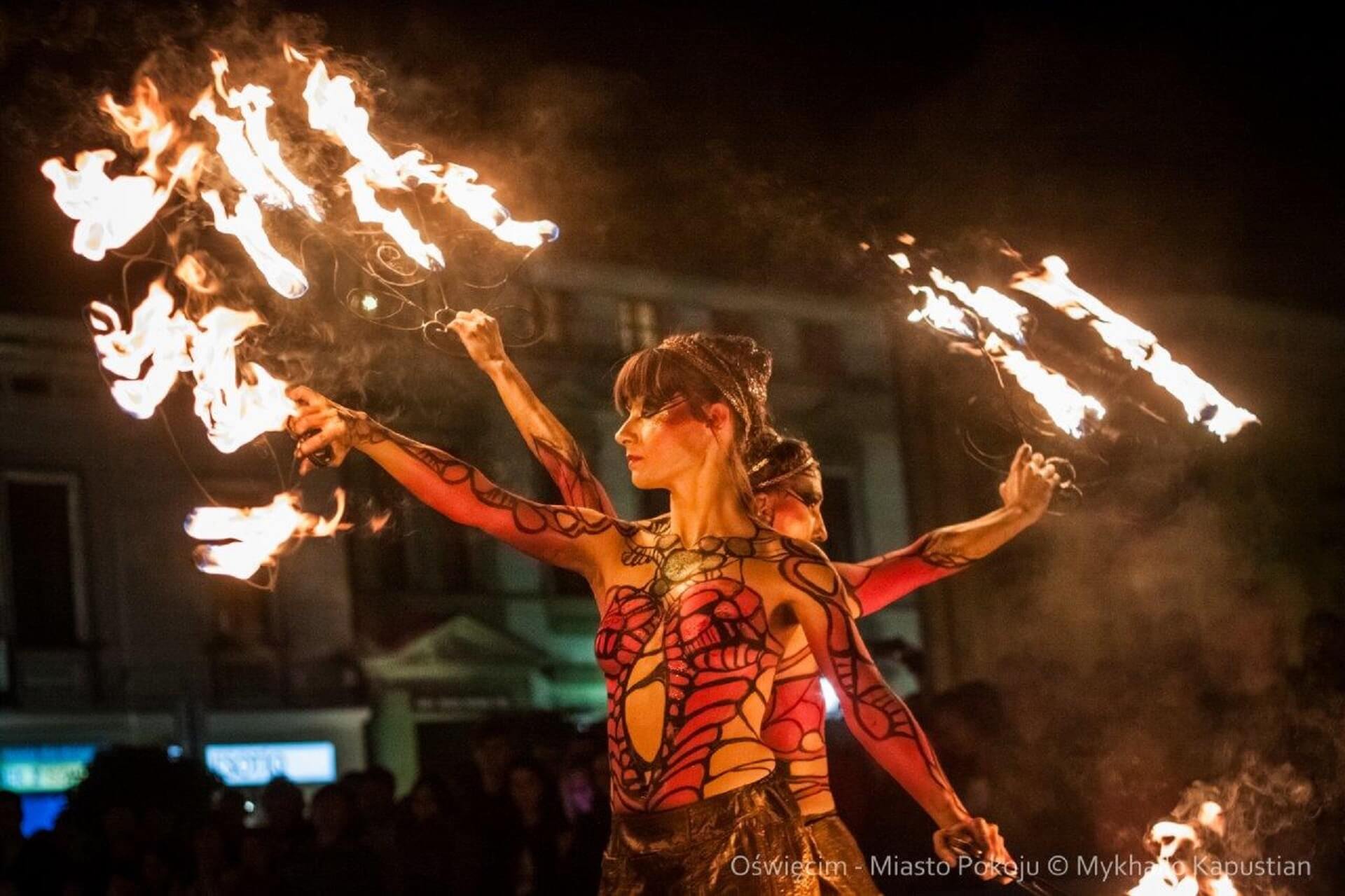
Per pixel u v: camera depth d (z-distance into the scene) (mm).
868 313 21453
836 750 5414
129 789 8203
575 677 20656
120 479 17266
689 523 2654
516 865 6156
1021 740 5812
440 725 19328
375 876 6133
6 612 16438
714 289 19750
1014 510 3012
